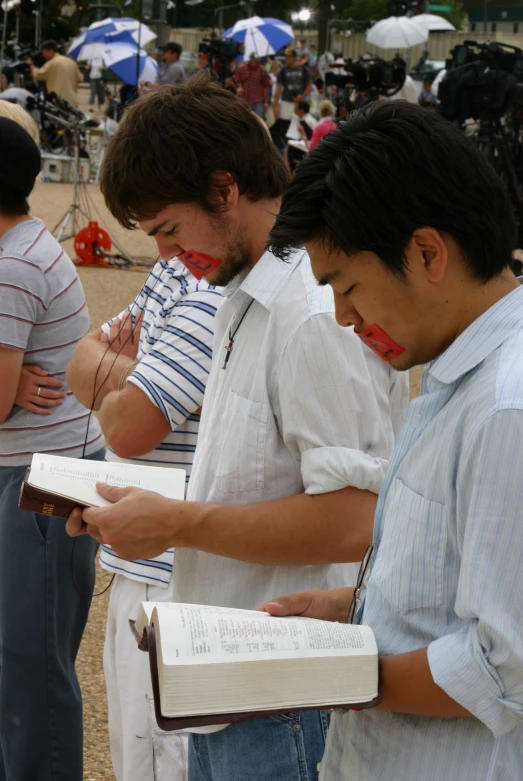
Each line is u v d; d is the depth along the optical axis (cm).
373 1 3766
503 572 116
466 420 122
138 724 218
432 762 132
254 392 176
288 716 167
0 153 253
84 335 270
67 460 194
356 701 129
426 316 127
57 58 1848
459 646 121
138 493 177
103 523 174
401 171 121
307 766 167
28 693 258
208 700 123
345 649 129
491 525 116
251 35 2019
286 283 174
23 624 256
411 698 126
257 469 176
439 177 121
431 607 129
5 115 305
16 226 260
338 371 166
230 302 188
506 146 748
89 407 237
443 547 127
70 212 1135
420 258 124
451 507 125
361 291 129
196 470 188
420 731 133
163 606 130
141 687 218
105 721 326
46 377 258
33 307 253
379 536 141
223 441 181
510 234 126
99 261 1042
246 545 170
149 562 217
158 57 1950
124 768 222
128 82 1652
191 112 175
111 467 195
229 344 184
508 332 123
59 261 262
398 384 186
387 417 178
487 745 130
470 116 798
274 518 169
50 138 1717
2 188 255
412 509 130
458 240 123
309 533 167
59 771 262
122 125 181
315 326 167
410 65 2530
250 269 186
